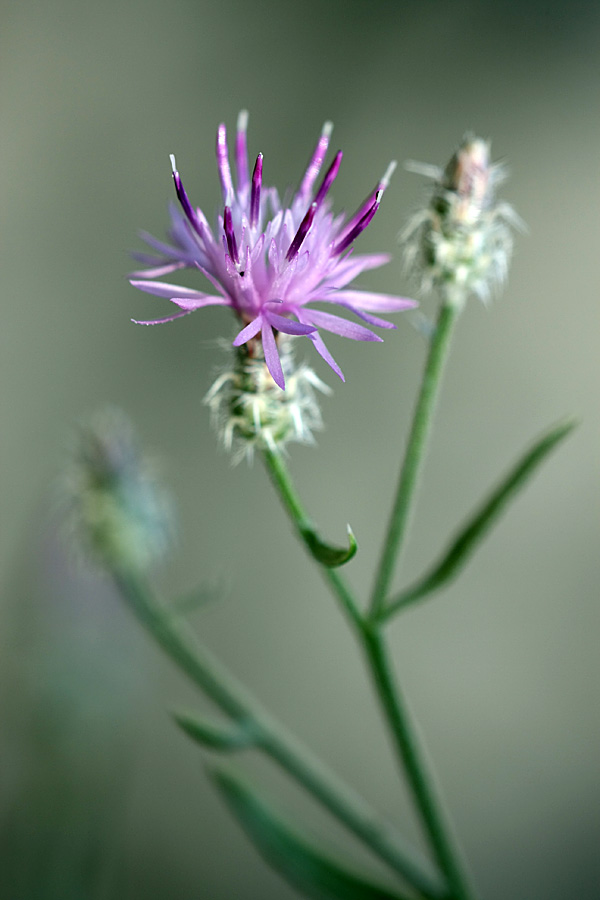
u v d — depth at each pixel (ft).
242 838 1.08
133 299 1.26
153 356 1.24
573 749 1.10
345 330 0.79
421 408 0.84
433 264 0.84
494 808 1.09
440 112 1.25
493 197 0.84
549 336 1.20
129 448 0.87
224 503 1.20
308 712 1.15
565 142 1.23
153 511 0.87
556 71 1.26
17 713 0.94
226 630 1.17
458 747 1.11
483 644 1.14
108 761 0.96
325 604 1.18
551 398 1.19
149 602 0.87
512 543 1.17
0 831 0.93
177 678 1.08
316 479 1.19
